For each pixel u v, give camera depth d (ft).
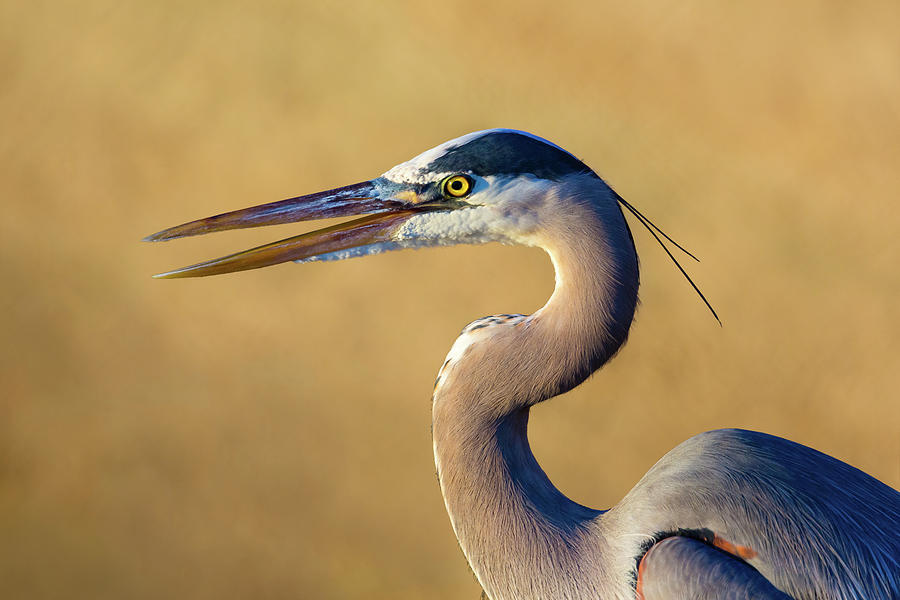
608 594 14.03
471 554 14.51
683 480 14.08
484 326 14.70
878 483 14.65
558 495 14.78
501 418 14.38
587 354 14.20
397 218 15.21
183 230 15.44
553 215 14.38
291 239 15.51
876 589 13.12
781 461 14.29
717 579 12.81
